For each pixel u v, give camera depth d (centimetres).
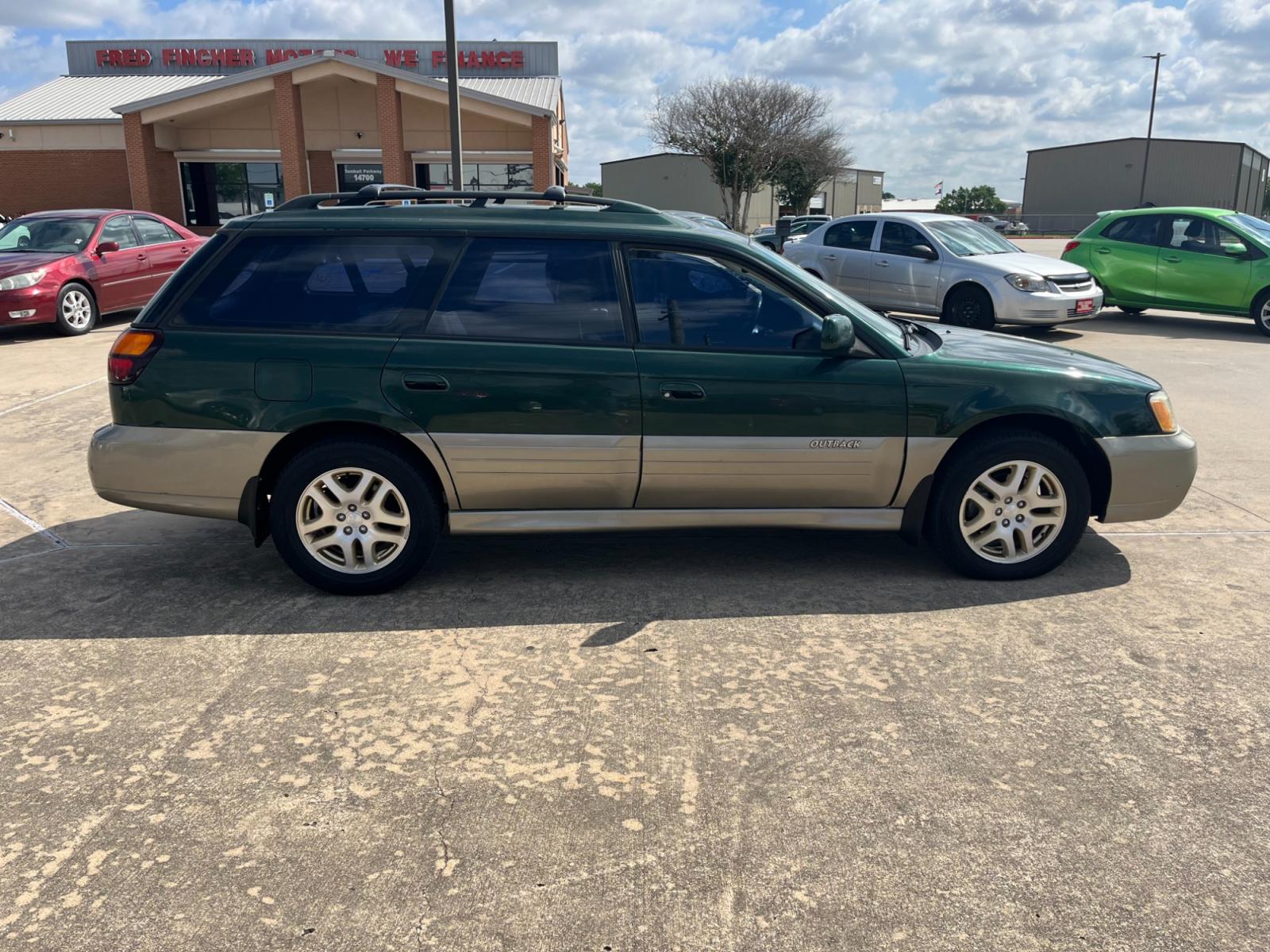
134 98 3231
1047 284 1160
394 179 2697
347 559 418
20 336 1227
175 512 418
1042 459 423
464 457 408
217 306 412
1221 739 308
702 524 425
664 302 416
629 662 360
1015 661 362
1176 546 491
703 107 4741
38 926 228
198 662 360
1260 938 226
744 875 246
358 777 288
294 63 2623
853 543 493
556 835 261
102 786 283
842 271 1307
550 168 2705
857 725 316
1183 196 6569
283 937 225
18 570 455
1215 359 1087
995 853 254
